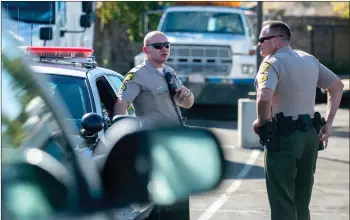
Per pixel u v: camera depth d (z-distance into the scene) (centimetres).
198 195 667
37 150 615
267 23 1384
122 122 672
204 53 3634
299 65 1344
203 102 3653
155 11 3922
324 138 1407
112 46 6303
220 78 3634
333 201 2030
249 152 2816
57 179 610
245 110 2900
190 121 3772
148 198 632
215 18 3756
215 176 675
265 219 1805
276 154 1338
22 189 583
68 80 1297
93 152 775
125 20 5475
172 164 654
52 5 2589
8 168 586
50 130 643
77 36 2898
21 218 572
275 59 1346
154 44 1352
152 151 638
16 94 612
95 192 623
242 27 3722
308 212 1390
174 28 3744
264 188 2175
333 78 1405
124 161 626
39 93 639
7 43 622
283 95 1341
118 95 1364
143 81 1356
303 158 1365
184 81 3634
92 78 1331
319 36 7594
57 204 596
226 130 3462
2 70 607
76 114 1253
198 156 671
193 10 3766
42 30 2334
